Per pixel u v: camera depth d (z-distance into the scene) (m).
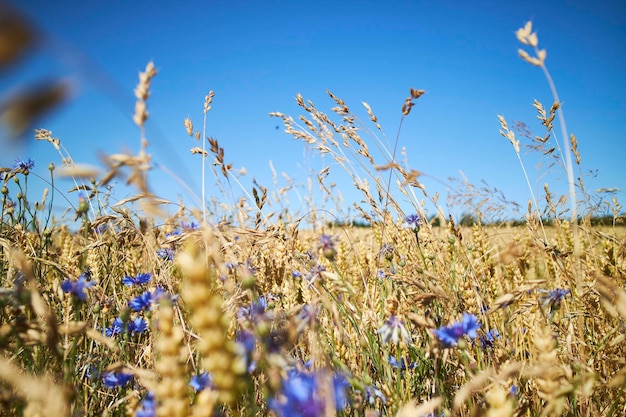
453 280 0.69
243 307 0.47
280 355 0.35
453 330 0.49
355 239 1.14
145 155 0.33
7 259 0.73
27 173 0.92
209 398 0.27
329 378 0.31
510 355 0.62
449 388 0.60
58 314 0.60
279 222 0.73
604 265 0.76
